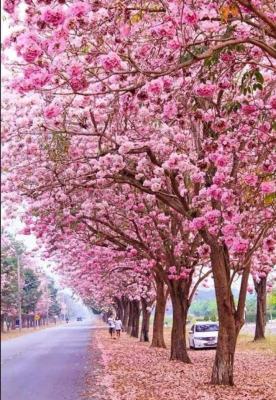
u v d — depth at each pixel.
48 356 23.73
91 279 34.34
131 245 19.86
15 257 60.28
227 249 14.38
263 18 6.61
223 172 10.62
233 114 10.21
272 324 57.16
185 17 7.22
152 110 10.06
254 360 21.41
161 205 18.31
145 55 8.60
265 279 31.42
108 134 12.41
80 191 16.77
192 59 7.08
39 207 16.72
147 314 36.62
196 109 10.02
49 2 6.54
